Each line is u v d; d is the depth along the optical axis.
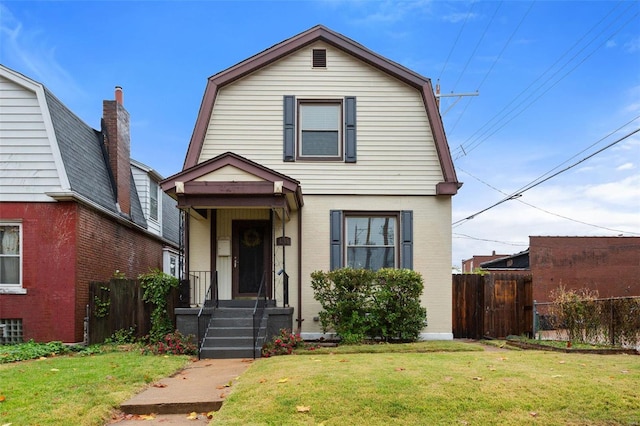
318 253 11.29
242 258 11.41
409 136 11.60
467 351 8.63
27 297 10.45
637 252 21.12
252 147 11.45
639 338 9.23
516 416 4.54
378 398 4.93
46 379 6.17
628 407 4.77
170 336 9.39
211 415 5.01
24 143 10.78
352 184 11.45
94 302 10.58
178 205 9.77
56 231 10.62
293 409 4.67
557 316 10.86
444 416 4.53
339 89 11.68
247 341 9.05
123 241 14.17
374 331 10.16
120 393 5.46
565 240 21.27
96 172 13.05
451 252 11.38
